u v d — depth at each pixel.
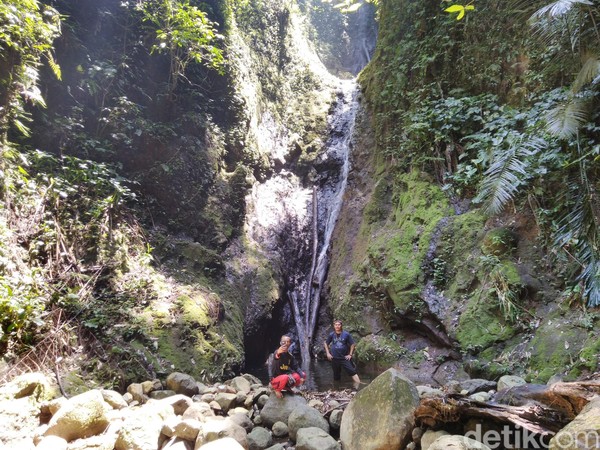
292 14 14.05
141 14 8.21
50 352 4.78
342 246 9.58
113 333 5.36
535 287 5.67
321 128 11.81
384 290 7.37
